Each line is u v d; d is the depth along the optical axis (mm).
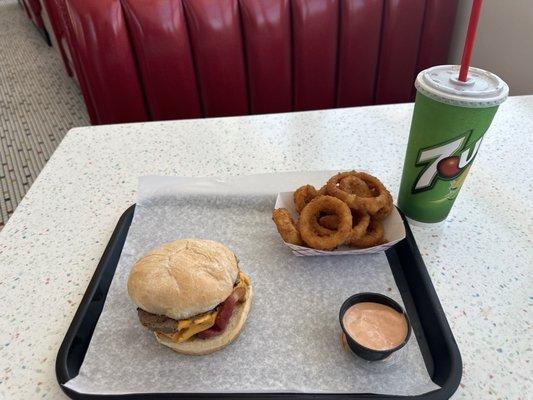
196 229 552
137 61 998
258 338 418
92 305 446
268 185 592
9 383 378
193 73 1037
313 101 1154
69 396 364
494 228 521
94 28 918
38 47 2764
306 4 990
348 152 674
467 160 462
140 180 596
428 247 498
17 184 1444
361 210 499
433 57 1143
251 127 754
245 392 369
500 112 754
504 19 989
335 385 372
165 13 935
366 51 1090
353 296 419
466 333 403
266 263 502
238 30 1003
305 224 494
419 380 373
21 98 2082
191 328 398
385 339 388
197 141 722
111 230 547
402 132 720
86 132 759
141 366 396
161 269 411
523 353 384
